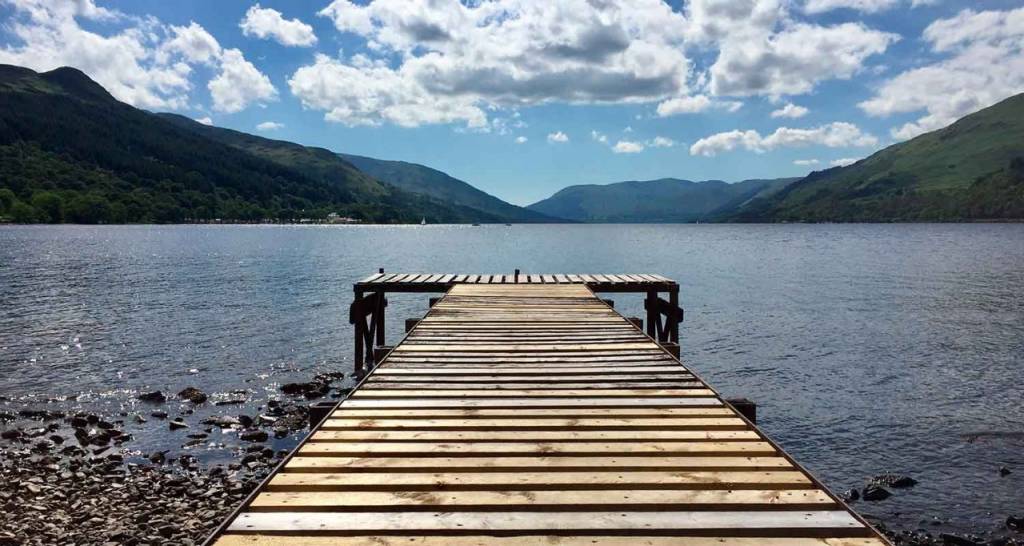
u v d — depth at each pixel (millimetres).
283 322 28219
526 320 13773
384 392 8172
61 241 95312
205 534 9328
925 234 136500
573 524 4508
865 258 69312
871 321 28984
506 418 7059
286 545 4230
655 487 5172
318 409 8008
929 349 23078
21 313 29859
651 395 7988
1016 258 65312
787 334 26125
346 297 36406
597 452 5941
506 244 115188
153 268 54594
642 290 19578
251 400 16703
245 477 11609
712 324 28531
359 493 5066
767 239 130375
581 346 11156
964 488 11750
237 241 107750
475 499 4934
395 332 26688
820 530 4426
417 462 5715
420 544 4242
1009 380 18797
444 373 9234
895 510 10945
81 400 16531
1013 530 10289
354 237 139000
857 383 18656
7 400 16453
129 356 21469
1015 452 13359
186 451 12992
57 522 9664
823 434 14477
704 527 4445
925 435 14352
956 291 39188
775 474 5406
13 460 12328
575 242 125375
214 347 23062
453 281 19906
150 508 10219
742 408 7922
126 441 13570
